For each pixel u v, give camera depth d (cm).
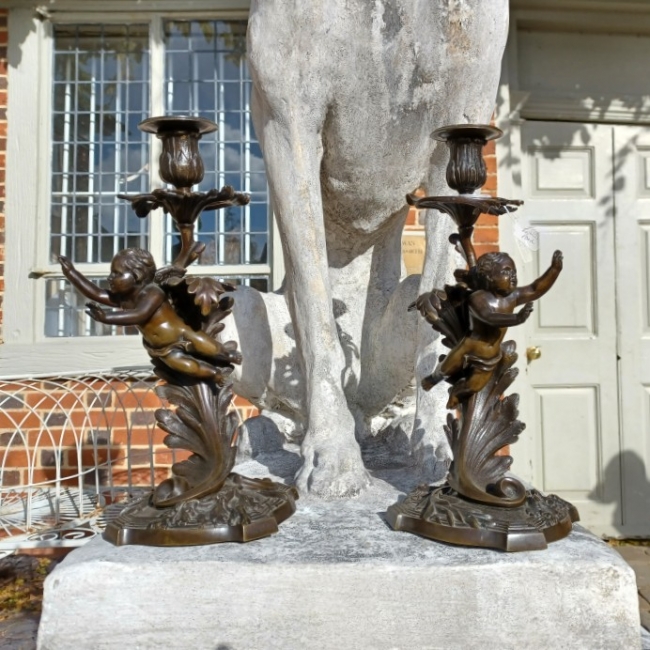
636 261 389
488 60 142
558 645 95
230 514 106
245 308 164
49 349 366
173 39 389
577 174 391
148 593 95
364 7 135
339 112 144
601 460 383
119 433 349
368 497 128
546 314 386
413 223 352
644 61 396
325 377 140
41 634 95
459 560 98
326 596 95
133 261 108
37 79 379
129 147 389
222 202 116
